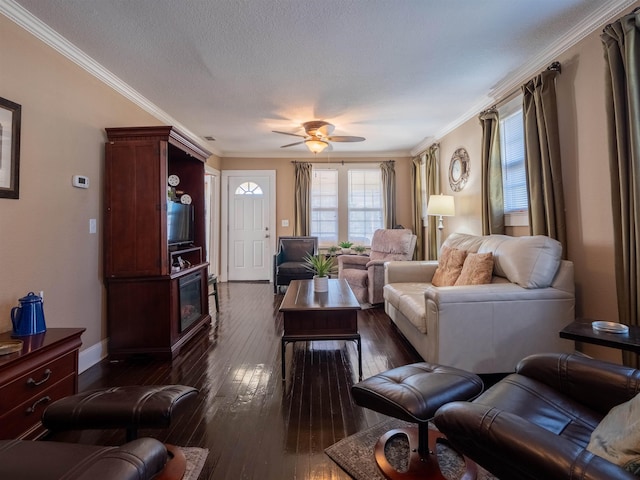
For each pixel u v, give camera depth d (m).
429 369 1.57
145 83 3.05
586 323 1.70
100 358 2.68
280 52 2.55
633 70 1.87
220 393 2.14
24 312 1.80
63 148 2.36
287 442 1.65
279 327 3.52
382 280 4.36
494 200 3.30
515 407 1.18
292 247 5.80
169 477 1.39
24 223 2.06
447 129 4.55
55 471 0.84
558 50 2.49
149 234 2.74
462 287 2.24
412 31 2.29
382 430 1.74
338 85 3.16
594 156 2.26
